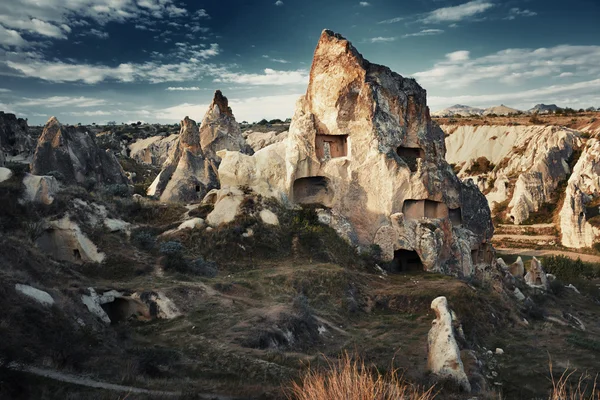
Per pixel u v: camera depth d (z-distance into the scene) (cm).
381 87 4488
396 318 3083
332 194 4403
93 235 3019
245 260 3575
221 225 3759
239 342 2144
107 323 2284
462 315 3144
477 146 12825
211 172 5500
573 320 3941
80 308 2141
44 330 1728
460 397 1900
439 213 4497
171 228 3759
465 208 4809
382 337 2698
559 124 11781
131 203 4075
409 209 4412
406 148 4656
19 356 1498
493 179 10769
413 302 3275
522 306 3962
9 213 2891
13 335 1595
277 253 3725
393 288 3506
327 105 4428
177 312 2473
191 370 1842
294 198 4453
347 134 4422
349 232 4181
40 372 1484
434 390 1931
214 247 3569
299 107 4603
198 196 5300
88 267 2806
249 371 1861
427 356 2256
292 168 4328
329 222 4206
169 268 3000
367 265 4000
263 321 2411
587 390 2167
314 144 4400
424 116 4703
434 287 3453
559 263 6128
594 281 5938
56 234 2978
